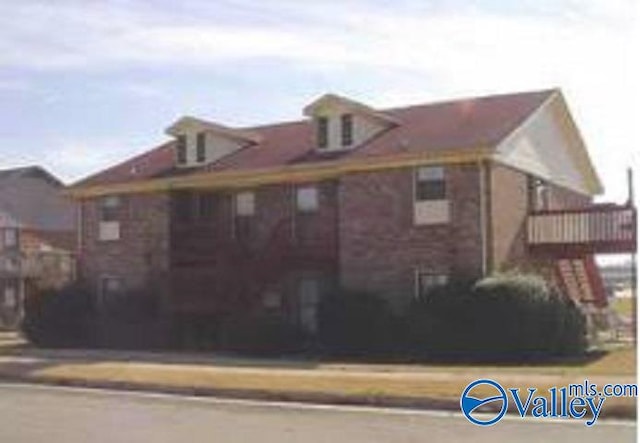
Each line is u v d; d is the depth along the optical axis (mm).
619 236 35281
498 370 26844
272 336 36062
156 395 23625
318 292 38469
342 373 26125
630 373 24688
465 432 16625
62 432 17375
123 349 40406
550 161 39844
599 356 32000
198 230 41188
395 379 23641
